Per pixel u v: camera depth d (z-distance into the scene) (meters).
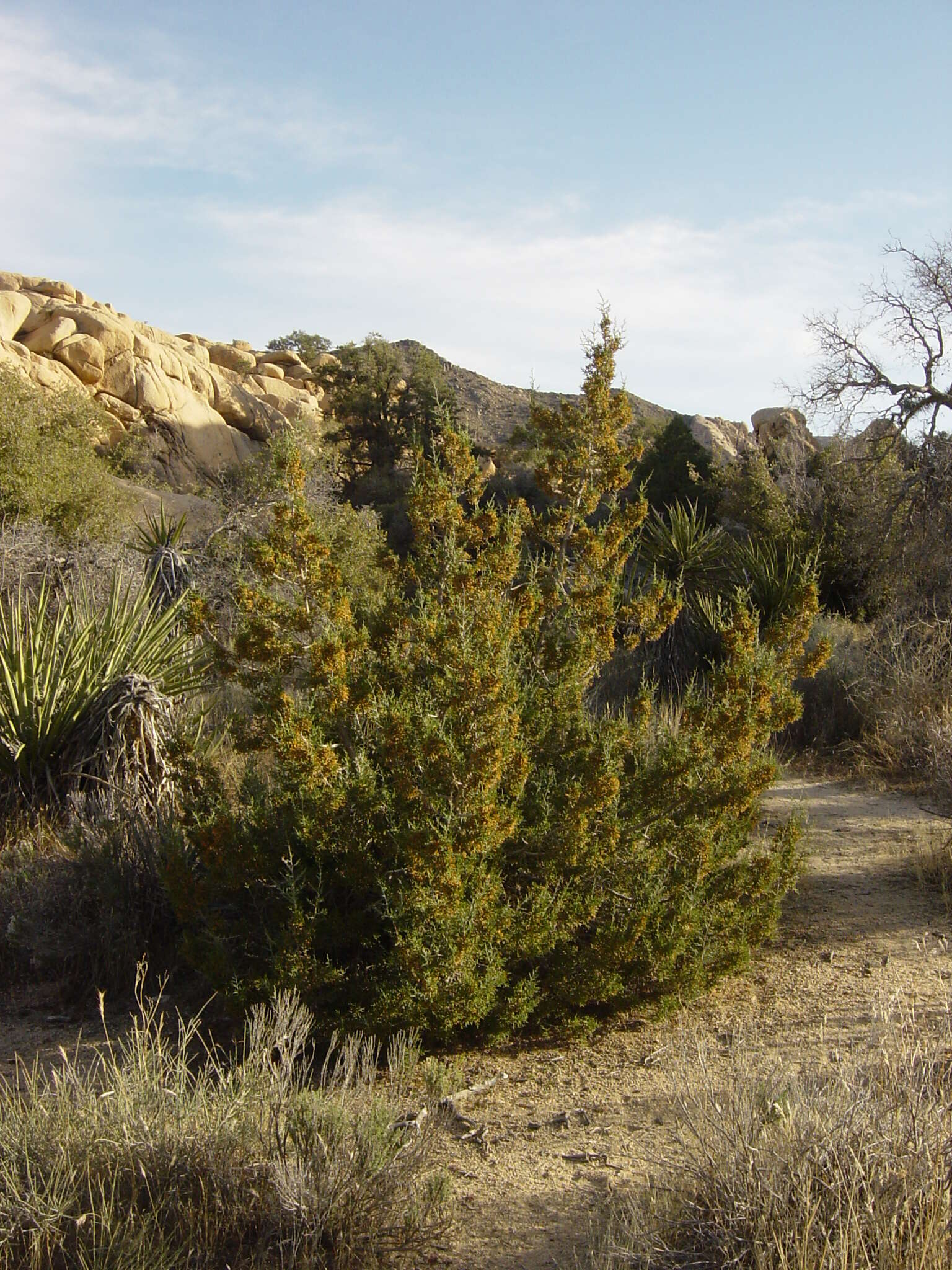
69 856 5.82
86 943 5.07
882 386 21.48
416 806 4.28
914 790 9.05
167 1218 2.96
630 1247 2.84
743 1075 3.45
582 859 4.51
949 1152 2.87
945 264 21.14
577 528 5.78
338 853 4.40
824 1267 2.53
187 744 5.27
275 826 4.57
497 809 4.18
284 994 3.97
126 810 6.16
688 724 5.07
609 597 5.26
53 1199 2.82
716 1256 2.79
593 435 5.61
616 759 4.79
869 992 4.89
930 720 9.75
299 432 21.50
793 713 5.38
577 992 4.46
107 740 6.88
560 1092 4.06
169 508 20.22
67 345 39.59
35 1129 3.11
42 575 10.96
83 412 19.91
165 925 5.19
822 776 9.79
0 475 15.79
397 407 51.06
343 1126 3.19
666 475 31.44
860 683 11.41
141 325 50.38
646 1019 4.72
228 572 12.32
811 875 6.73
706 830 4.85
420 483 5.34
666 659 12.30
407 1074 3.96
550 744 4.88
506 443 49.06
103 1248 2.74
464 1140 3.68
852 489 20.75
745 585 13.88
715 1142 3.08
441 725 4.18
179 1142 3.12
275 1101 3.29
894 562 18.55
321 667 4.64
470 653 4.31
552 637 5.38
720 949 4.94
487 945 4.24
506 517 5.30
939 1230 2.63
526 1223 3.15
